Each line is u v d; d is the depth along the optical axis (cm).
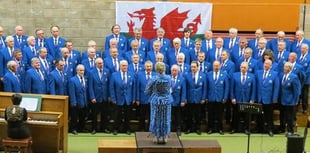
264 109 1284
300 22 1476
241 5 1464
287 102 1271
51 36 1423
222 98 1277
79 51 1427
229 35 1388
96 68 1271
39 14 1452
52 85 1235
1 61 1278
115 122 1275
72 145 1172
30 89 1212
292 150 947
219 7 1459
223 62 1298
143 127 1291
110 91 1267
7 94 1080
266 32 1475
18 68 1238
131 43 1337
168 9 1442
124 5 1441
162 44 1352
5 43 1327
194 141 1016
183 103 1264
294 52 1316
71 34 1465
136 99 1276
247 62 1290
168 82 955
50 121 1047
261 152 1105
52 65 1287
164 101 952
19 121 985
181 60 1273
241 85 1272
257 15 1468
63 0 1452
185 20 1449
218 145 990
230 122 1328
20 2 1445
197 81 1270
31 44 1302
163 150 962
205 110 1317
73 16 1460
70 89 1246
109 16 1464
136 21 1444
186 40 1361
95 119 1278
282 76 1274
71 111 1256
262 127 1304
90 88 1266
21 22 1452
